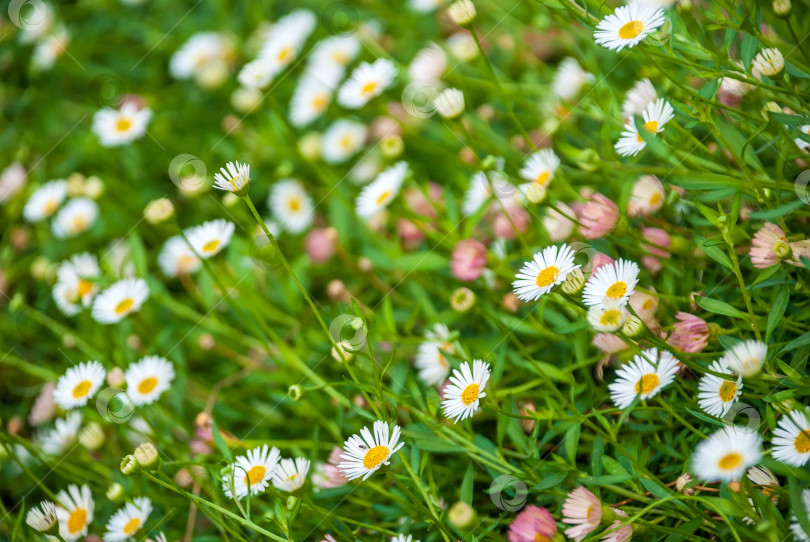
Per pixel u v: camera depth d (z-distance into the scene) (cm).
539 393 67
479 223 74
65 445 73
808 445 59
